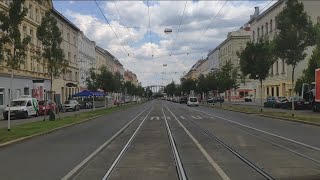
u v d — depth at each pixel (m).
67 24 79.19
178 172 10.47
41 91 51.06
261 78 45.00
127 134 21.41
